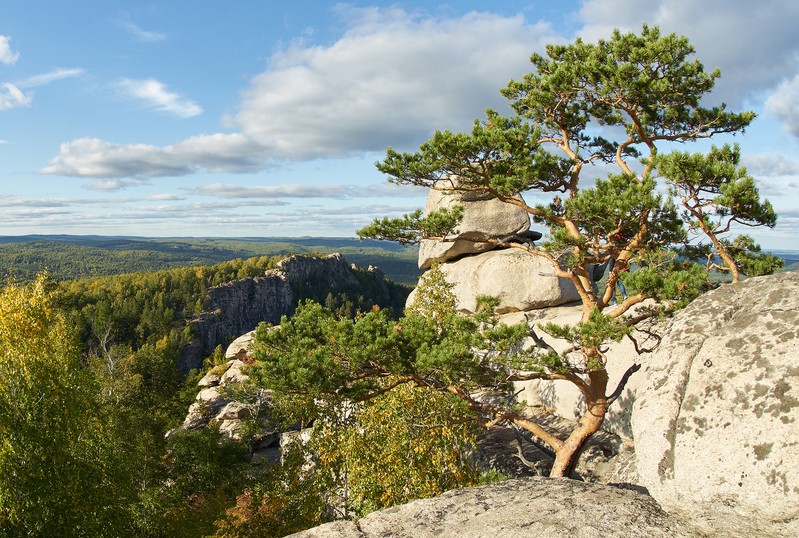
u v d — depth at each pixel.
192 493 33.31
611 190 12.37
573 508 7.46
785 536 5.86
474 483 16.41
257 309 182.50
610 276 14.15
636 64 14.62
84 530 19.98
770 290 7.80
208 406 49.22
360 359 12.43
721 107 15.16
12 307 27.09
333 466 19.61
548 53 16.33
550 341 21.31
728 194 11.38
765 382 6.48
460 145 13.88
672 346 7.86
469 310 25.73
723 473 6.28
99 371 44.44
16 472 18.16
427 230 15.23
